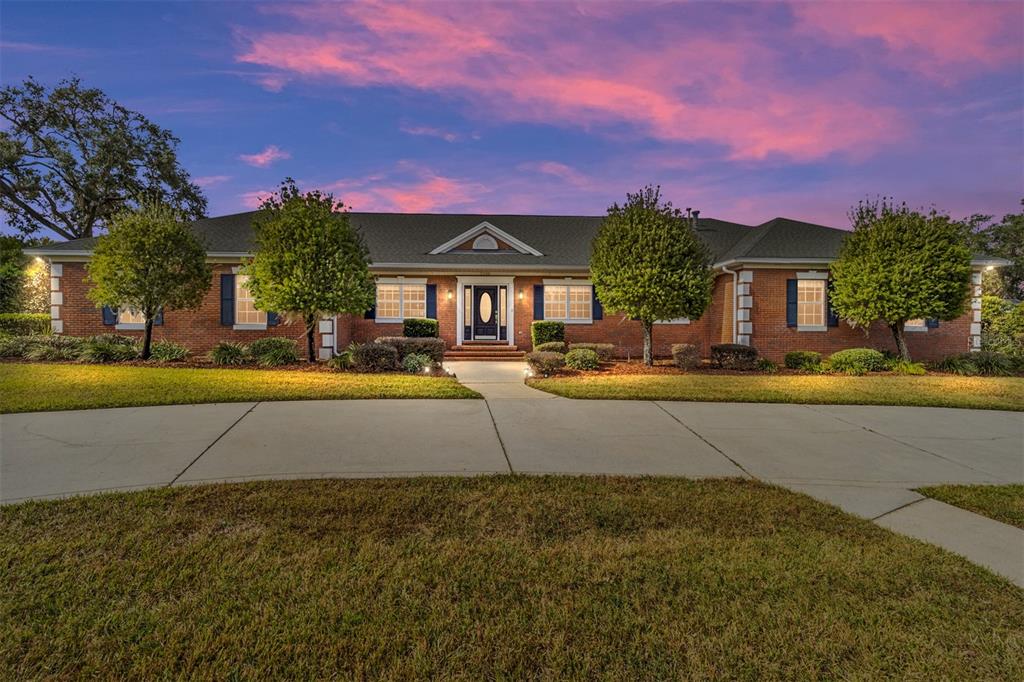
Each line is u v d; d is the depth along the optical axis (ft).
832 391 31.89
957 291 42.78
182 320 50.93
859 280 44.57
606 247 44.52
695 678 7.16
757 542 11.57
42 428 20.86
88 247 50.39
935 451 19.90
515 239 60.23
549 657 7.57
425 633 8.07
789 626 8.41
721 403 28.68
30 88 85.40
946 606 9.01
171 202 97.50
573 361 43.24
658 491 14.87
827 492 15.29
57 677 6.98
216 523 12.08
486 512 13.08
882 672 7.31
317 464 17.04
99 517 12.27
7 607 8.53
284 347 43.14
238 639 7.82
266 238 39.73
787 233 56.54
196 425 21.79
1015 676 7.20
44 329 57.47
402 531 11.89
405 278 57.52
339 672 7.18
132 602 8.82
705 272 44.11
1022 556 11.09
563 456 18.61
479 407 26.84
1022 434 22.61
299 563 10.24
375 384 31.91
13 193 87.86
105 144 87.71
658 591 9.45
